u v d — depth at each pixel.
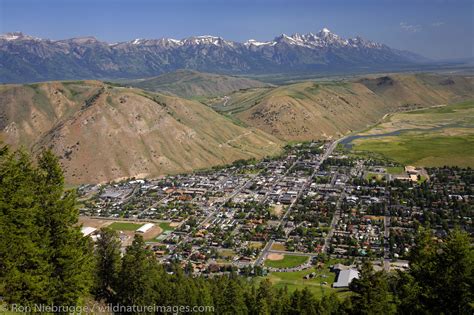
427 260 46.47
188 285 87.19
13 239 45.38
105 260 82.25
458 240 43.09
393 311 53.88
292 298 92.19
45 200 49.75
